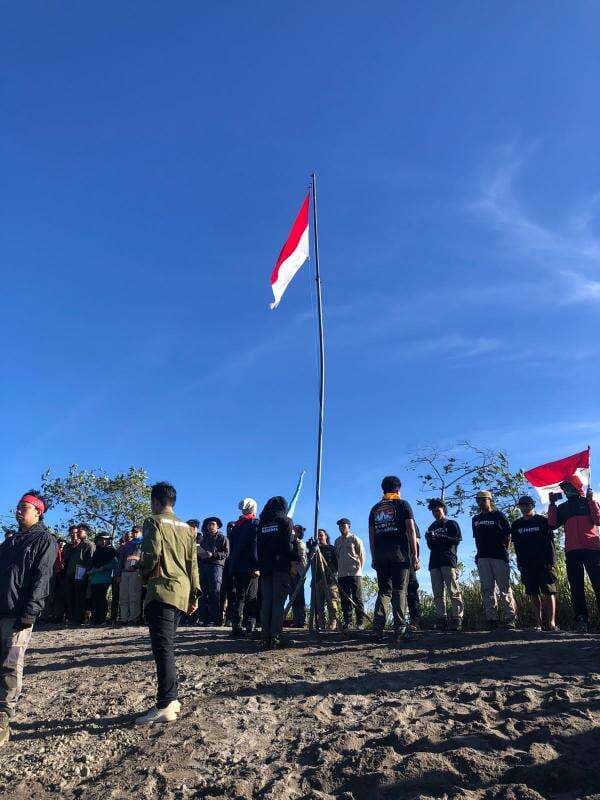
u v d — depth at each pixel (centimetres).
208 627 991
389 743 358
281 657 622
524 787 288
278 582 687
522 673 489
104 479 2442
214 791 321
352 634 759
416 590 905
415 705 426
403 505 700
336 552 1004
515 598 908
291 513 1073
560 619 856
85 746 399
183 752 373
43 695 533
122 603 1135
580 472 857
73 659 697
